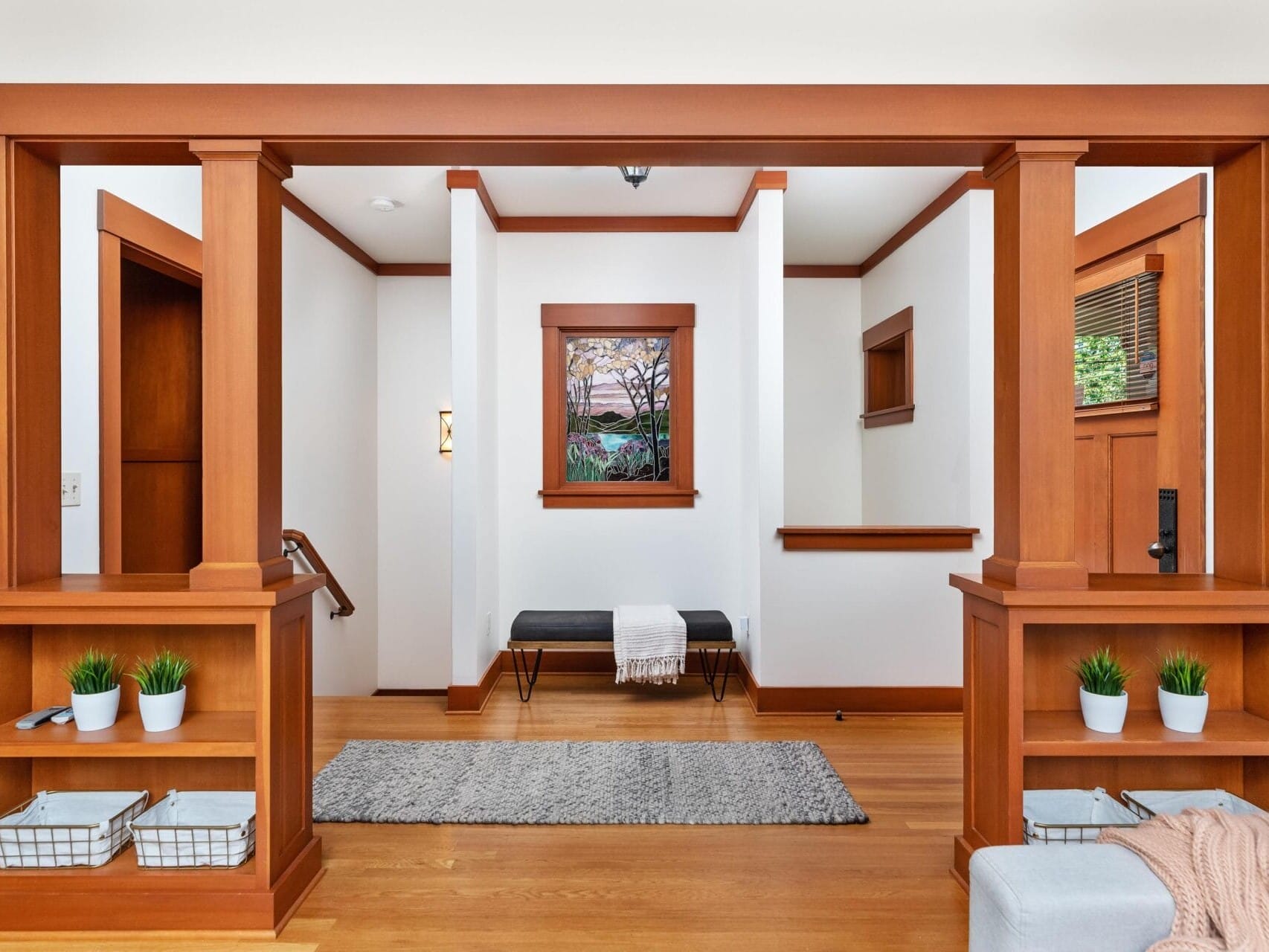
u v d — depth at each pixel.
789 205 4.01
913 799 2.69
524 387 4.43
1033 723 2.03
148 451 3.53
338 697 4.01
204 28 2.04
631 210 4.30
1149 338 2.94
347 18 2.06
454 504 3.70
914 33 2.08
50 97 2.01
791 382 5.15
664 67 2.09
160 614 1.90
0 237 2.00
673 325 4.42
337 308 4.46
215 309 2.01
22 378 2.04
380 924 1.94
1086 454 3.33
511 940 1.87
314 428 4.18
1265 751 1.87
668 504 4.43
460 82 2.08
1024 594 1.89
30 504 2.06
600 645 3.90
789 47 2.09
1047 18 2.06
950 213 3.78
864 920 1.95
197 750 1.88
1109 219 3.14
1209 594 1.90
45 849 1.90
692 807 2.59
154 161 2.16
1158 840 1.22
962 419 3.68
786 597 3.63
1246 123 2.03
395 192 3.84
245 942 1.86
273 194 2.14
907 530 3.61
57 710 2.06
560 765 2.97
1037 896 1.11
